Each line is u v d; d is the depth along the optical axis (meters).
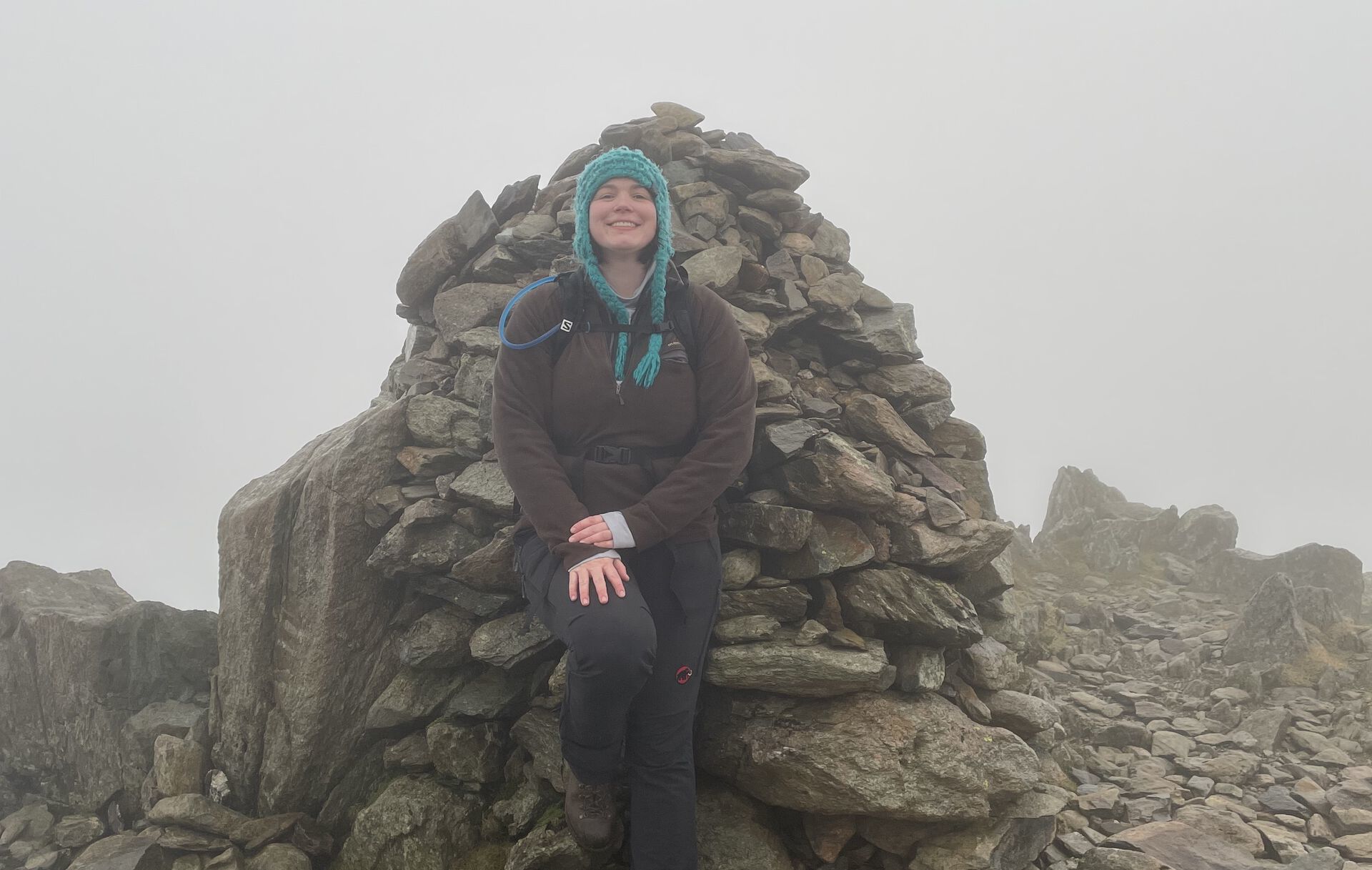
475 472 2.54
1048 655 3.91
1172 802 2.58
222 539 2.68
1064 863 2.30
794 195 2.99
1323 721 3.17
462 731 2.40
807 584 2.37
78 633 2.84
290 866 2.37
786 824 2.28
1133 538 5.59
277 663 2.59
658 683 1.91
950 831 2.20
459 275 3.05
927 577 2.34
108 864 2.32
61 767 2.83
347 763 2.55
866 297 2.94
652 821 1.91
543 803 2.28
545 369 1.97
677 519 1.85
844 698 2.24
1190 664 3.71
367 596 2.57
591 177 1.96
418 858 2.30
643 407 1.94
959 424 2.91
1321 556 4.84
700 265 2.68
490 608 2.48
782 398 2.58
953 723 2.22
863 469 2.33
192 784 2.57
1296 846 2.28
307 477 2.62
